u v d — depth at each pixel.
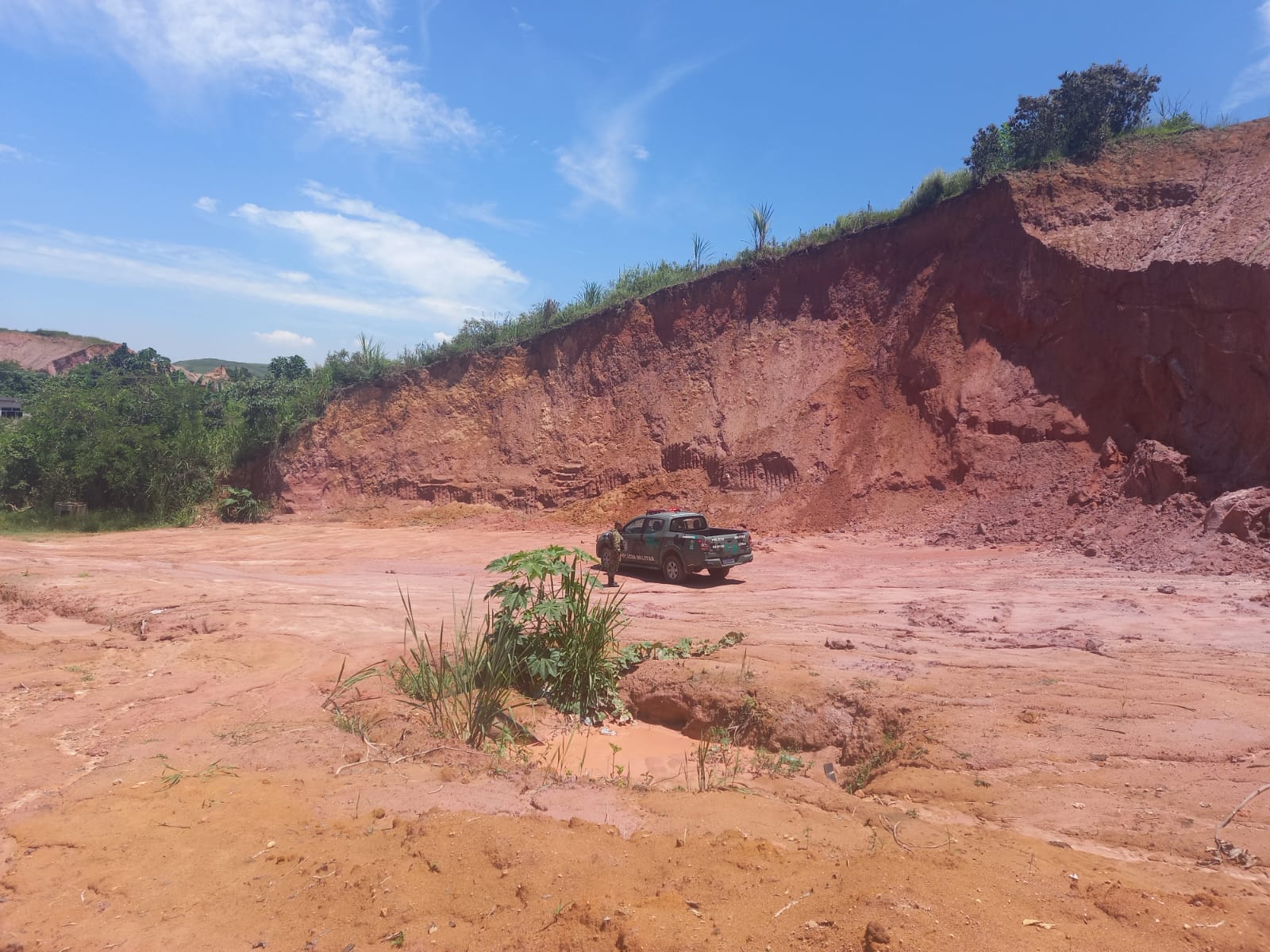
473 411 32.03
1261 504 13.60
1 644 9.93
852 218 28.38
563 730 8.00
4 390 71.12
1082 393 19.80
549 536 23.91
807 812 5.23
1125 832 4.71
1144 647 8.96
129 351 73.12
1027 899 3.61
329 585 15.12
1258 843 4.44
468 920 3.70
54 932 3.69
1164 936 3.28
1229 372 16.48
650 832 4.76
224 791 5.45
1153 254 19.03
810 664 8.64
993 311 22.45
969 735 6.41
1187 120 23.28
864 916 3.38
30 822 4.91
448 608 12.45
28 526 28.28
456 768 6.12
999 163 24.20
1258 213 17.72
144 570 16.61
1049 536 17.09
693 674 8.38
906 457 22.12
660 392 28.66
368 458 32.56
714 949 3.26
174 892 4.04
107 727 6.98
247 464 33.91
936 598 12.41
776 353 26.88
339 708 7.61
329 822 4.97
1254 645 8.85
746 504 24.16
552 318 33.28
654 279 32.44
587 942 3.39
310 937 3.61
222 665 9.06
